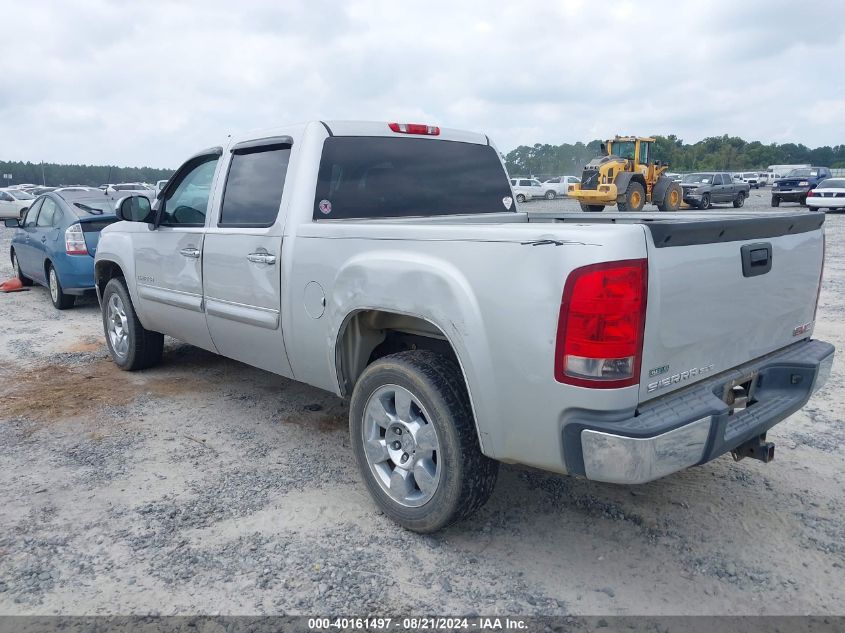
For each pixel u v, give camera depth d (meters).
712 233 2.72
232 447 4.31
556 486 3.76
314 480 3.84
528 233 2.61
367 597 2.79
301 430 4.60
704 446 2.61
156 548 3.14
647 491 3.70
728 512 3.46
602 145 26.38
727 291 2.86
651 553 3.10
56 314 8.73
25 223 10.26
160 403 5.13
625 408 2.52
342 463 4.07
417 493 3.24
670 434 2.47
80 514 3.45
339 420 4.79
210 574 2.94
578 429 2.53
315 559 3.05
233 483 3.80
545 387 2.59
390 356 3.23
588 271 2.44
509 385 2.71
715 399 2.71
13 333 7.59
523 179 41.69
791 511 3.46
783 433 4.46
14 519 3.40
